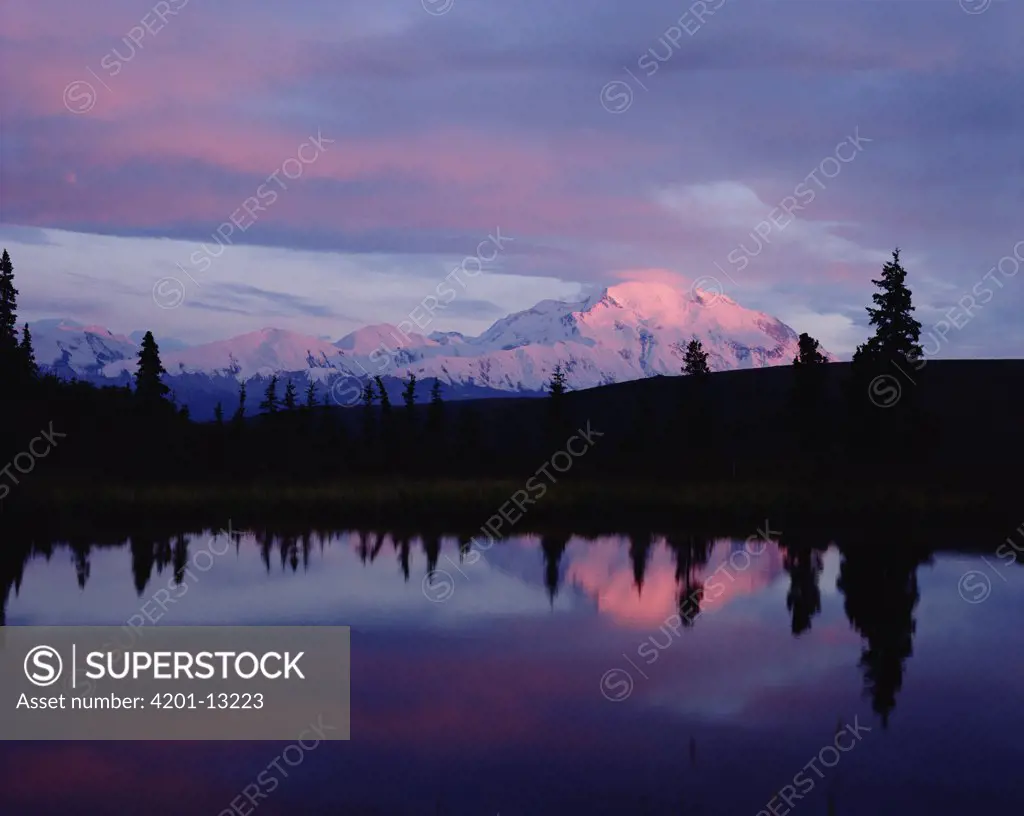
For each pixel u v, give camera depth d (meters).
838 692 15.59
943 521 45.59
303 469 75.00
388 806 11.01
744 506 50.22
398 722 14.17
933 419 71.06
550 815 10.73
